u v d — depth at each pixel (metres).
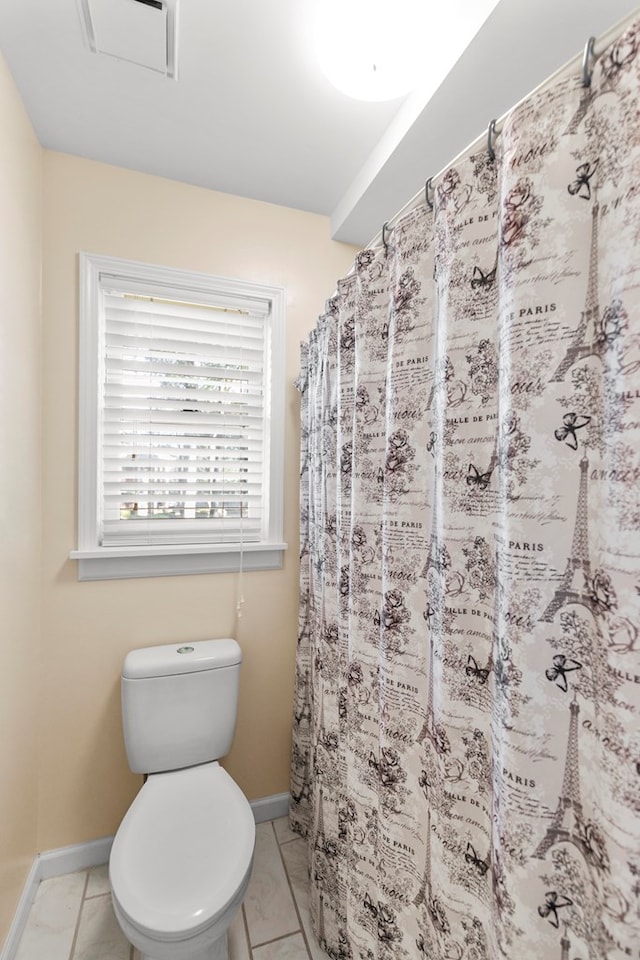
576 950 0.53
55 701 1.37
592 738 0.50
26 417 1.22
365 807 0.93
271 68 1.08
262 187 1.55
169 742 1.33
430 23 0.93
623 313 0.45
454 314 0.68
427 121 1.11
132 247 1.46
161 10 0.94
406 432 0.82
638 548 0.44
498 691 0.57
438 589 0.71
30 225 1.25
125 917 0.86
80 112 1.22
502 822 0.55
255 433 1.68
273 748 1.65
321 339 1.33
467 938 0.66
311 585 1.53
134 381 1.52
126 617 1.45
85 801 1.40
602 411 0.48
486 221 0.64
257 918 1.23
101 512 1.48
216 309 1.62
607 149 0.46
